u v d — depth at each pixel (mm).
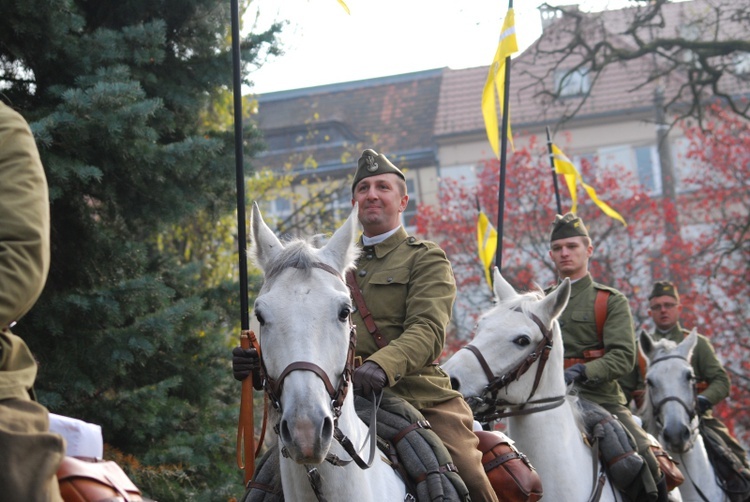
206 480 8180
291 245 3814
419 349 4395
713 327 19875
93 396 7828
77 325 7594
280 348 3557
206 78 8883
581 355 7027
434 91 36844
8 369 2840
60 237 8180
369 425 4293
